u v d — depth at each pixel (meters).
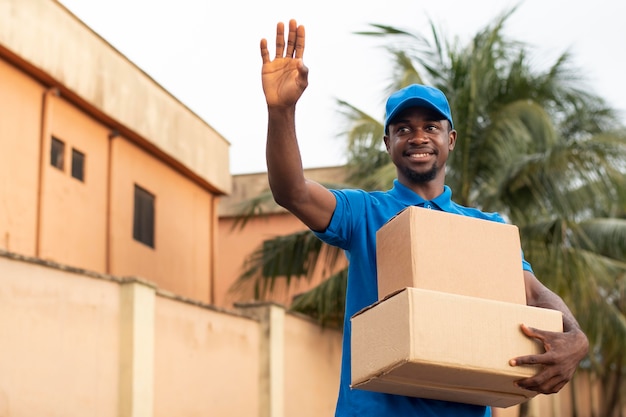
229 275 19.98
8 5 10.73
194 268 15.66
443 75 14.20
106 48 12.73
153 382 9.84
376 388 2.76
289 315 13.45
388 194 3.12
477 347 2.56
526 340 2.62
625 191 13.88
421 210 2.71
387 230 2.82
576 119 14.87
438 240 2.71
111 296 9.35
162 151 14.33
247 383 12.23
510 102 14.31
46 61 11.35
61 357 8.56
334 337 14.86
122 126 13.16
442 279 2.69
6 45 10.65
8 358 7.93
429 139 3.07
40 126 11.46
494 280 2.74
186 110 15.19
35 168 11.30
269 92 2.76
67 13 11.79
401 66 14.34
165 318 10.25
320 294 14.52
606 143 13.88
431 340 2.52
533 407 20.55
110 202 12.95
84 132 12.48
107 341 9.22
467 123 13.86
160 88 14.29
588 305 15.05
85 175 12.44
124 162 13.46
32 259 8.30
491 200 13.91
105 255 12.80
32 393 8.16
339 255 14.91
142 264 13.79
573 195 14.40
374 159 14.84
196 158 15.53
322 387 14.34
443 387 2.69
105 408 9.10
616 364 23.59
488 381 2.64
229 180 16.80
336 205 2.99
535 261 13.97
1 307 7.90
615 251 16.55
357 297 2.99
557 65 14.22
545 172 13.79
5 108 10.85
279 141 2.78
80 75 12.08
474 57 13.87
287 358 13.23
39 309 8.34
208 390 11.15
